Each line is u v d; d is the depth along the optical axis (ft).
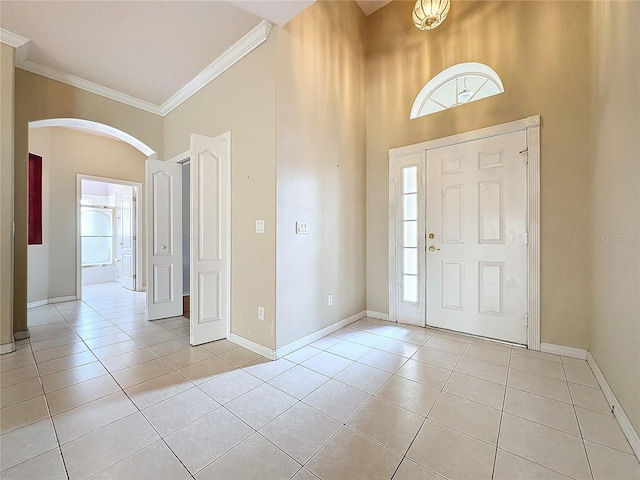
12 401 5.80
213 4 7.26
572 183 7.66
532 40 8.22
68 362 7.64
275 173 7.89
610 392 5.61
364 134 11.71
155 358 7.91
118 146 17.81
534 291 8.18
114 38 8.48
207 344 8.96
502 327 8.77
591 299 7.23
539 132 8.04
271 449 4.51
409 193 10.71
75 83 10.59
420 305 10.44
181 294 12.44
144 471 4.09
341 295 10.41
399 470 4.10
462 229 9.48
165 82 10.78
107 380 6.68
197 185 8.80
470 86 9.81
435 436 4.80
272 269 7.95
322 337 9.45
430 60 10.18
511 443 4.62
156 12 7.47
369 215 11.73
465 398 5.90
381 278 11.44
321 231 9.50
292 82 8.36
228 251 9.37
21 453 4.40
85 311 13.12
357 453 4.43
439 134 9.92
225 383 6.55
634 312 4.61
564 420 5.18
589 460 4.27
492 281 8.93
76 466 4.16
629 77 4.93
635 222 4.64
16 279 9.43
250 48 8.46
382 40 11.35
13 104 8.26
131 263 19.03
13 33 8.13
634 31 4.75
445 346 8.61
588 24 7.39
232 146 9.21
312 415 5.37
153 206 11.59
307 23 8.91
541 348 8.14
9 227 8.21
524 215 8.34
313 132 9.12
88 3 7.13
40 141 14.73
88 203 23.39
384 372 7.04
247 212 8.68
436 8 7.79
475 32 9.25
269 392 6.16
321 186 9.47
